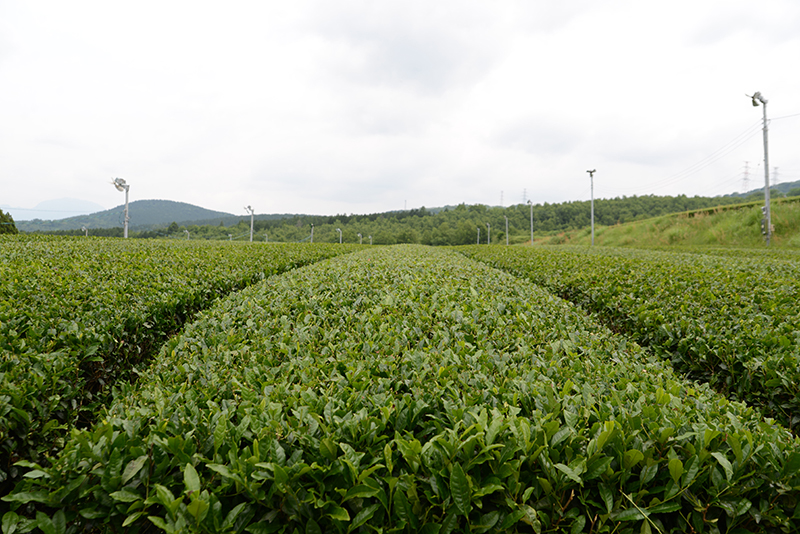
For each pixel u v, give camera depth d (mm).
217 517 1670
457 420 2168
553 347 3613
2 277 5871
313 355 3334
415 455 1896
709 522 1833
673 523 1931
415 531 1773
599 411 2293
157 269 7691
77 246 13148
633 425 2133
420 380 2756
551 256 14195
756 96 27219
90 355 3879
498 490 1883
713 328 4742
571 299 8414
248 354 3330
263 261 10797
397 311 4879
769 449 1995
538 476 1913
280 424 2080
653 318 5543
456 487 1767
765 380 3805
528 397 2496
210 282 7227
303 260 13430
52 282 5875
